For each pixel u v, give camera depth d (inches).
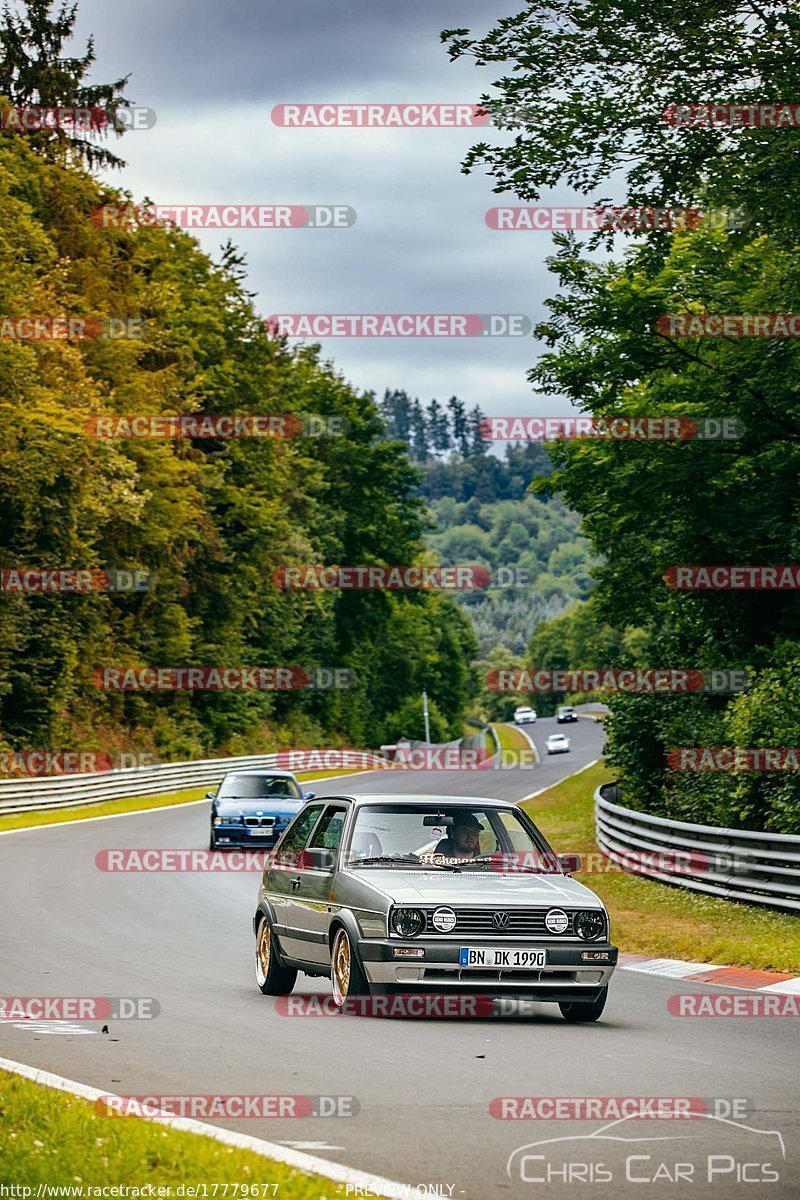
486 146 903.7
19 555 1871.3
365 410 3683.6
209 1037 425.7
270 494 3034.0
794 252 1026.7
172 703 2694.4
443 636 5876.0
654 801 1285.7
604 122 871.1
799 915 730.8
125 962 599.2
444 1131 303.1
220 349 2802.7
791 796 890.7
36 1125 298.2
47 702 1989.4
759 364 1085.8
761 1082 357.1
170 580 2529.5
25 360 1743.4
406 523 3690.9
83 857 1144.2
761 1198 254.5
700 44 836.6
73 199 2261.3
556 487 1164.5
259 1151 278.8
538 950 453.1
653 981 569.0
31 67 2283.5
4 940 666.2
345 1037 425.7
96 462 1913.1
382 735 4163.4
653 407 1119.6
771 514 1115.3
